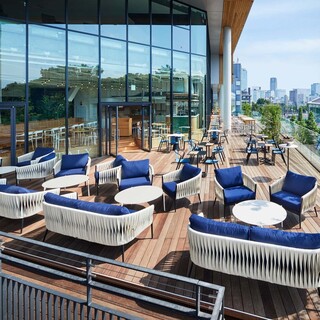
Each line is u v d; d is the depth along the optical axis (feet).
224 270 12.20
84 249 15.74
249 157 39.81
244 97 373.40
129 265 9.73
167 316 11.55
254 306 11.28
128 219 14.40
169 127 47.47
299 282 11.19
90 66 38.73
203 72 52.70
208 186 26.91
